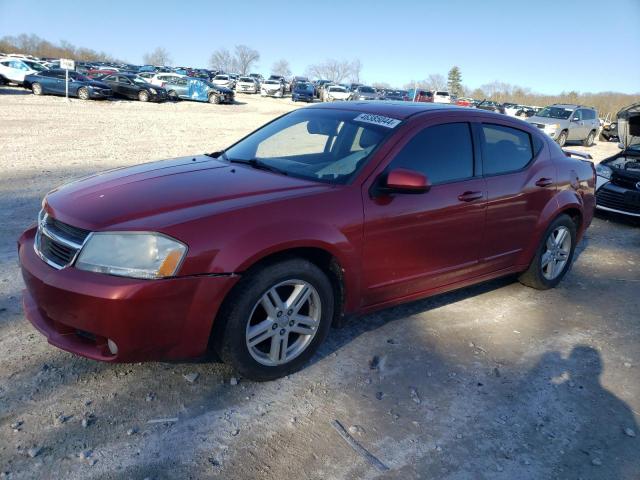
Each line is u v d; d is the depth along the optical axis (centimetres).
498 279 510
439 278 380
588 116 2166
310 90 4203
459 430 281
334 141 368
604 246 668
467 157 387
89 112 2156
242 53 11344
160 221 264
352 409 290
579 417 299
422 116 370
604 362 362
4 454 237
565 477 253
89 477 229
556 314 437
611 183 788
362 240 319
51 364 305
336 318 337
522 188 419
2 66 3056
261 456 250
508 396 314
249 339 289
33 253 291
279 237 281
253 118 2356
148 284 251
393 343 364
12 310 365
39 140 1257
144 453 245
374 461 253
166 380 300
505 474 252
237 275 271
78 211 279
